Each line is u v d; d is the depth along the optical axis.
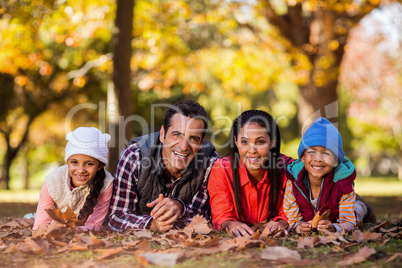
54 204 3.95
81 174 3.66
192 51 13.95
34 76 17.64
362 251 2.67
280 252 2.70
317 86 13.45
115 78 8.70
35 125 24.95
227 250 2.87
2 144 27.23
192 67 14.42
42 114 22.58
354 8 12.68
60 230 3.23
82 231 3.46
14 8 9.93
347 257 2.63
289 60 13.54
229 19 12.91
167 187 3.94
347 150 34.00
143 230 3.46
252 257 2.72
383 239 3.23
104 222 4.01
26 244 3.01
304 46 13.54
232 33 14.46
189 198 3.96
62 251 2.96
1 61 10.88
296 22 13.79
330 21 13.33
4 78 18.05
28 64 11.27
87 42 14.01
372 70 20.88
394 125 29.31
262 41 14.12
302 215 3.83
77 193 3.78
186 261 2.66
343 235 3.37
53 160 30.80
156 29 11.55
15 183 38.72
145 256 2.66
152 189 3.87
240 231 3.48
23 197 11.44
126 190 3.86
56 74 17.42
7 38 10.38
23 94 19.86
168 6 11.62
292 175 3.71
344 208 3.68
